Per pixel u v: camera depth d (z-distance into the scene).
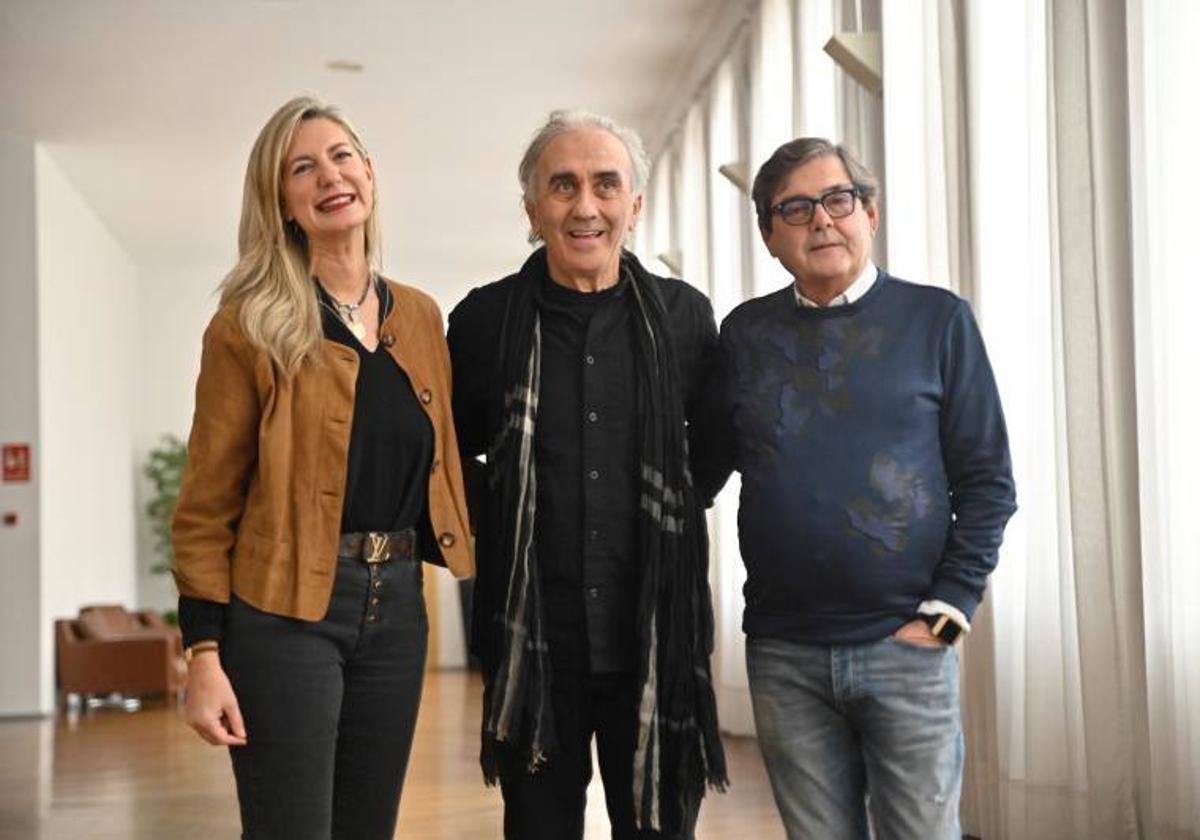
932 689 2.74
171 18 9.41
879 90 6.05
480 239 16.45
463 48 10.12
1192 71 3.82
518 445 3.02
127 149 12.46
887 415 2.78
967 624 2.72
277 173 2.81
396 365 2.89
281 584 2.72
